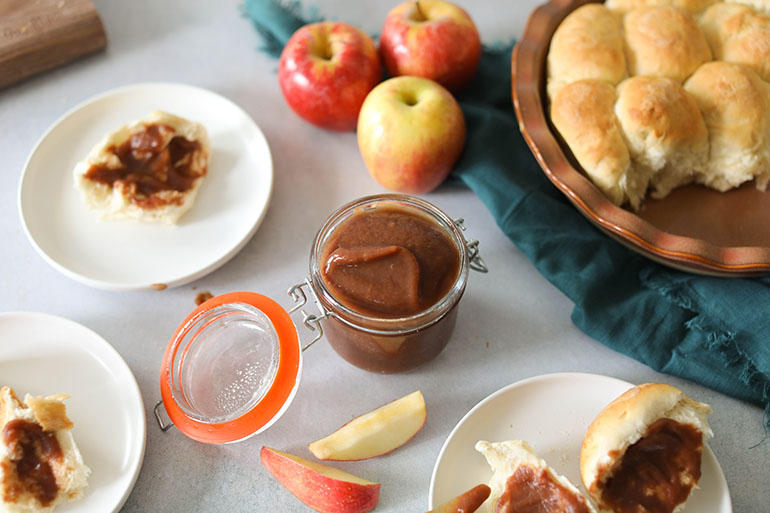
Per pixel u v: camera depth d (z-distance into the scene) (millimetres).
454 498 471
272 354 504
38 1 666
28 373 525
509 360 546
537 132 548
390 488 499
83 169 574
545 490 458
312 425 522
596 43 575
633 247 532
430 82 584
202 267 560
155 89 645
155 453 510
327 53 616
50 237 577
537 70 578
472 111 615
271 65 688
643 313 538
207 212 591
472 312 564
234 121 630
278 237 594
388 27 616
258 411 488
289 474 484
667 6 592
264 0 689
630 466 470
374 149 571
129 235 581
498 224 574
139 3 727
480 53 640
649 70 576
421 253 484
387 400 531
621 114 550
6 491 465
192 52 695
